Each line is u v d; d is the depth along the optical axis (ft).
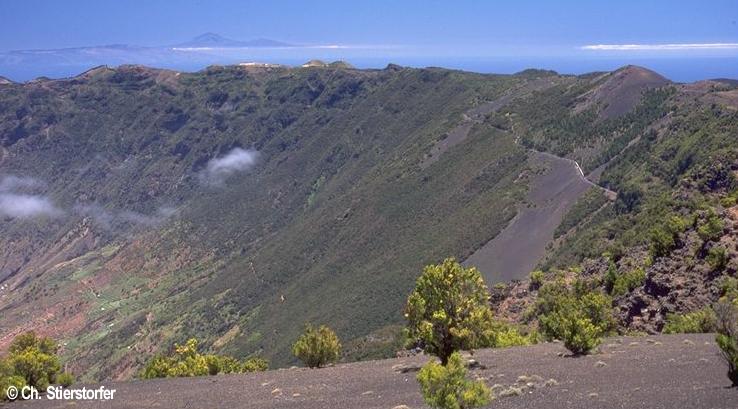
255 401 79.25
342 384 86.58
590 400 62.69
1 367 92.63
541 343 113.70
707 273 124.98
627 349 94.89
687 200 231.91
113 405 82.38
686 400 59.11
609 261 179.22
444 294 88.12
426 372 60.49
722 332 65.67
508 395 67.82
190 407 78.64
